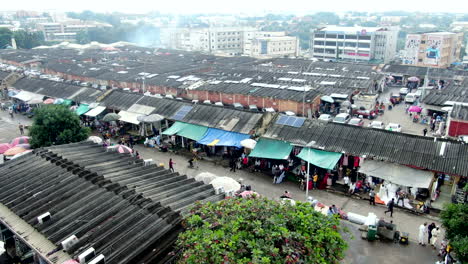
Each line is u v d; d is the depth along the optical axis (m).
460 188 31.75
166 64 98.81
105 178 25.91
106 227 19.88
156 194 23.92
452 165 31.23
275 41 148.38
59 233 19.89
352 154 34.94
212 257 14.03
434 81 86.75
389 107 66.00
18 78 77.62
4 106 69.06
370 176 34.25
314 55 148.00
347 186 35.44
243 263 13.58
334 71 86.25
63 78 88.50
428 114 58.72
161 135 48.50
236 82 67.38
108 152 32.97
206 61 109.88
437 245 26.16
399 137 35.09
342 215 29.67
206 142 42.12
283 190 35.62
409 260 24.47
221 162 42.41
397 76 92.00
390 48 135.12
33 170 28.06
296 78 74.06
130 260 17.67
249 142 39.31
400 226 28.97
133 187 24.67
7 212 23.17
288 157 38.94
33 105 67.19
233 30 176.88
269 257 14.16
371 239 26.55
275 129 40.50
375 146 34.91
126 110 53.62
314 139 37.66
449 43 113.25
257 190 35.69
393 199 30.56
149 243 18.48
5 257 24.89
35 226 20.92
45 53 123.38
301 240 15.37
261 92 60.78
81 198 23.33
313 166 37.75
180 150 46.22
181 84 69.44
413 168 32.50
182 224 19.42
